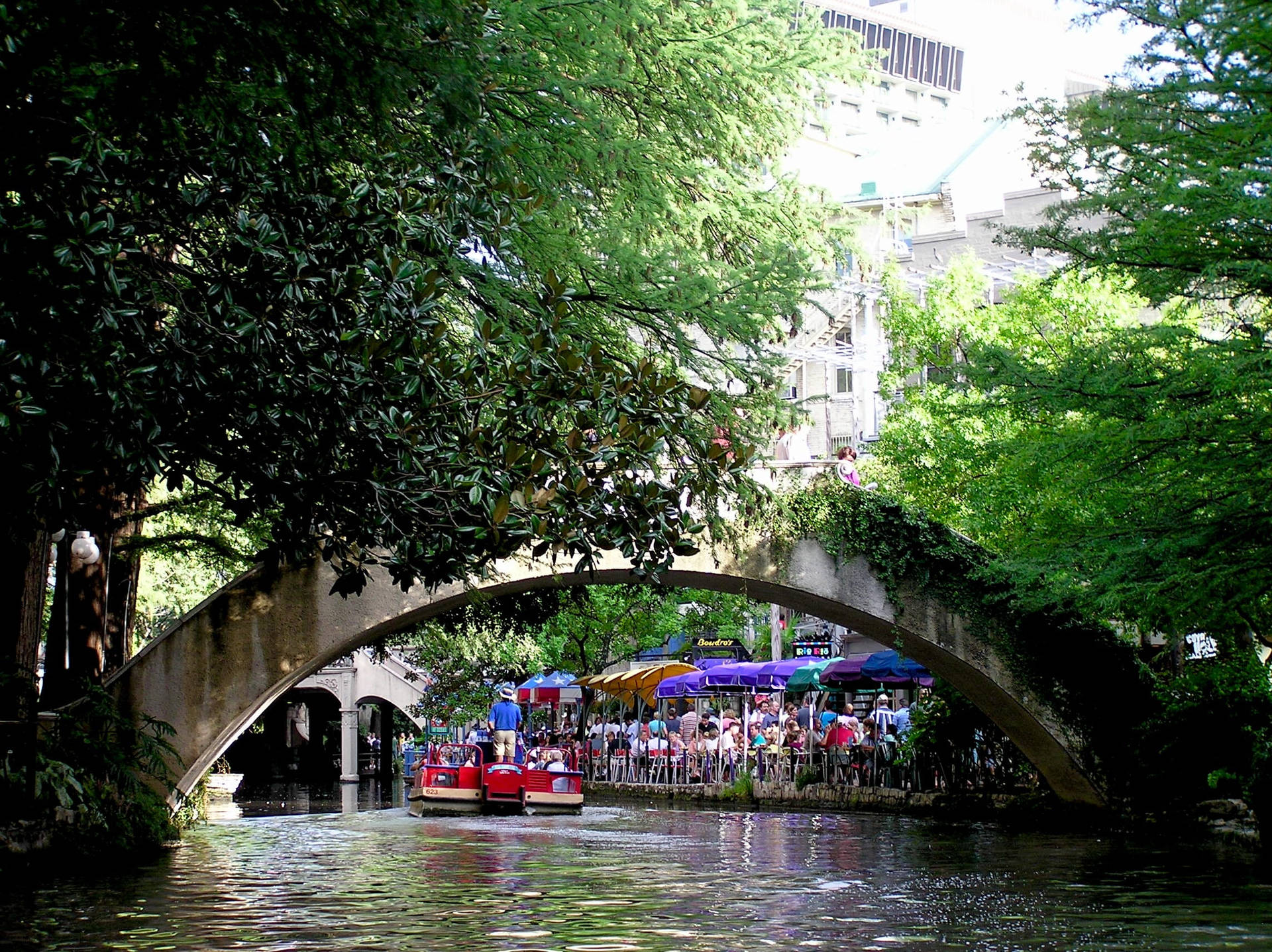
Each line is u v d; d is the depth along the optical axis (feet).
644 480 40.37
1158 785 71.36
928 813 84.64
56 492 32.60
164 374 32.30
